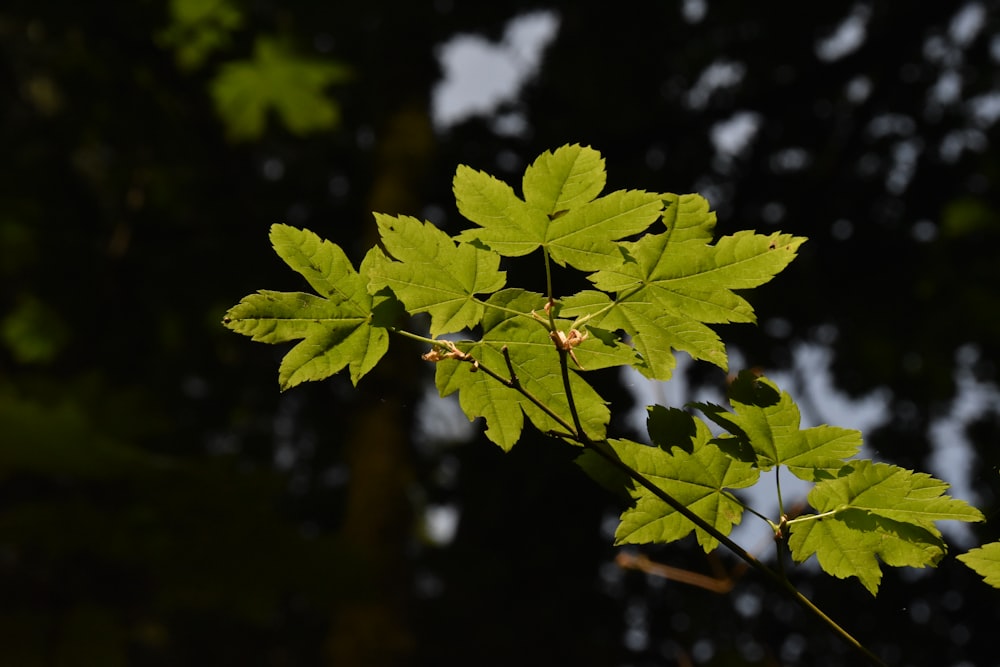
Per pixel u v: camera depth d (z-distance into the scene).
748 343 6.55
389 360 6.32
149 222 7.26
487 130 7.63
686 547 5.01
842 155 7.34
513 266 1.34
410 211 6.97
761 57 7.65
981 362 6.85
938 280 6.45
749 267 1.00
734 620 5.20
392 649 5.48
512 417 1.13
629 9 7.55
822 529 1.09
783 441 1.10
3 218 6.59
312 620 8.34
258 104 6.96
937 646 4.00
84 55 6.42
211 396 8.23
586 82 7.57
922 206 7.07
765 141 7.51
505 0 7.68
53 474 3.18
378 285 1.02
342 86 7.89
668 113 7.31
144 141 6.99
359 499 6.05
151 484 3.18
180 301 7.52
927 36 7.07
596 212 0.99
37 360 6.99
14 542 3.09
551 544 5.91
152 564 3.29
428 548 6.48
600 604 6.04
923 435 7.10
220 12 6.33
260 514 3.34
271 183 8.11
